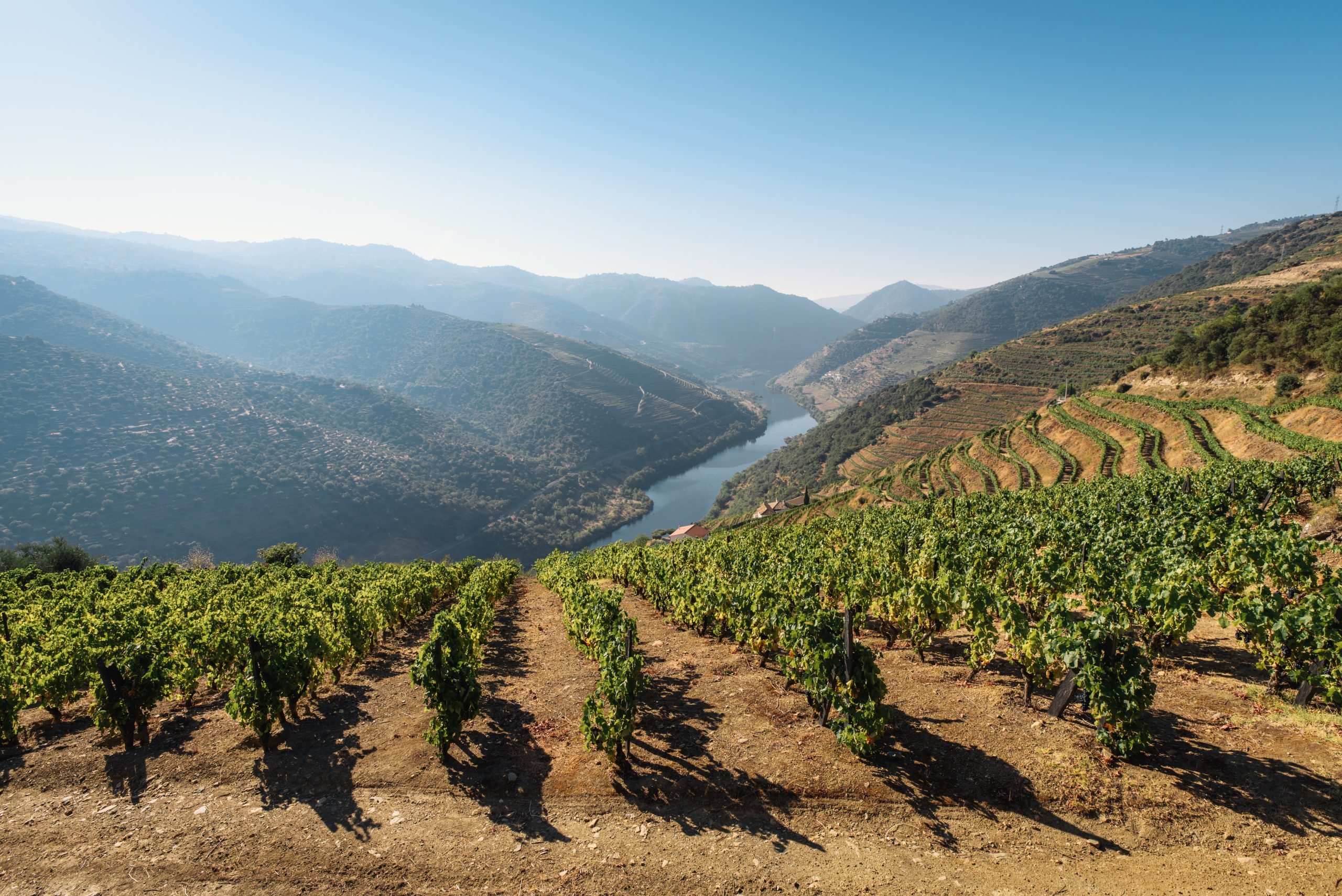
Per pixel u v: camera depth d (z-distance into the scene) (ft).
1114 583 45.73
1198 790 27.37
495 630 74.95
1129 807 26.86
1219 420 182.39
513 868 26.76
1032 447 255.70
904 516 122.01
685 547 114.62
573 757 35.47
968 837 26.48
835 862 25.94
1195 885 22.84
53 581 112.98
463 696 35.94
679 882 25.54
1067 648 32.35
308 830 29.60
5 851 28.73
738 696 42.63
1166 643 40.70
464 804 31.30
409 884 26.08
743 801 30.19
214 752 37.17
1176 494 90.17
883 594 52.65
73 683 42.34
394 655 61.05
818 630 37.81
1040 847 25.52
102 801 32.45
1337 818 24.86
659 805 30.42
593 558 136.87
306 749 37.24
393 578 82.89
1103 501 96.17
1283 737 30.45
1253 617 34.76
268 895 25.75
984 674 42.11
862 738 31.60
